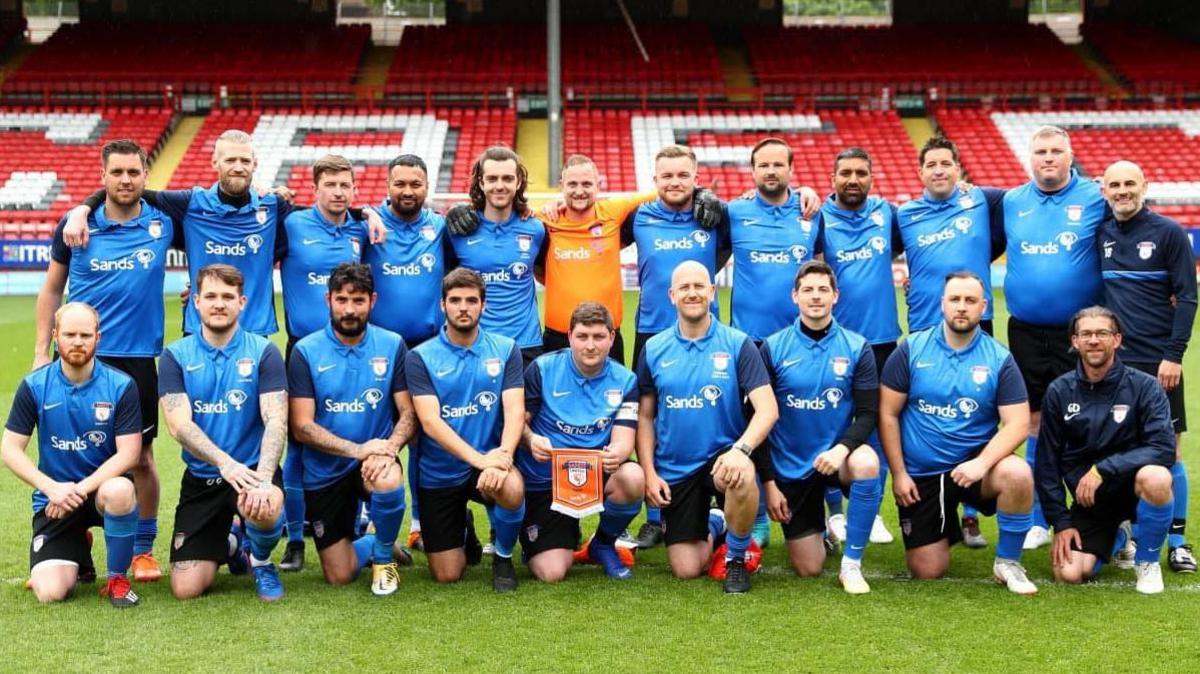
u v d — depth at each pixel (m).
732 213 5.86
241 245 5.46
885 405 4.95
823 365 4.94
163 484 6.82
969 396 4.81
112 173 5.12
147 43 26.64
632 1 27.91
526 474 4.95
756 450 4.92
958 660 3.92
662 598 4.63
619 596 4.66
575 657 3.96
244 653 4.00
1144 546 4.68
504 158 5.48
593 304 4.87
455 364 4.85
